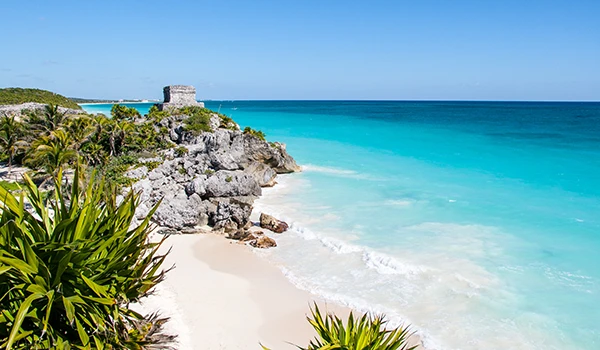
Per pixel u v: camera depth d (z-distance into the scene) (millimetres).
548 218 27234
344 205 30859
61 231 8883
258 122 111438
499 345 14555
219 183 30984
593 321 15820
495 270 19891
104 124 40719
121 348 9312
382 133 80750
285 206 30891
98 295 8727
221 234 25547
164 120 52688
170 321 15609
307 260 21609
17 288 8133
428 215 28141
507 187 35625
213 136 39719
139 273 9656
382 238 24094
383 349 9008
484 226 25812
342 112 170875
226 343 14766
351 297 17859
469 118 123500
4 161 41750
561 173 40812
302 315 16672
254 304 17406
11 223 8141
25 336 8055
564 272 19641
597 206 29781
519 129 85000
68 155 27812
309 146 62844
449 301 17344
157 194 29859
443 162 47969
